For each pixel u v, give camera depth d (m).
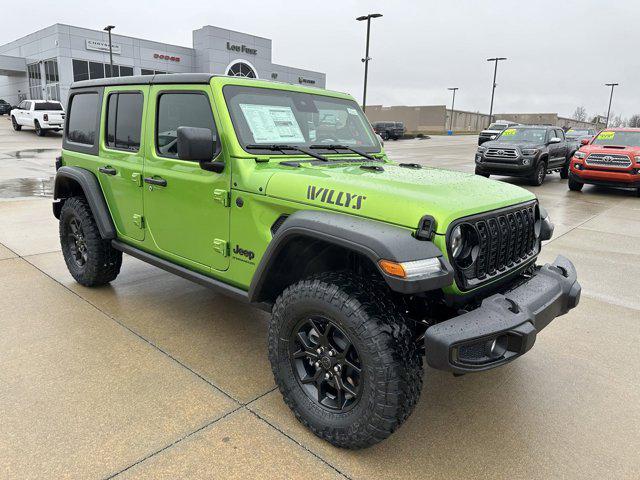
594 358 3.54
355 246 2.20
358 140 3.77
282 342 2.61
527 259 2.86
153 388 2.96
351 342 2.29
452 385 3.14
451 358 2.10
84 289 4.54
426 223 2.21
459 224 2.29
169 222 3.45
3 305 4.12
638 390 3.12
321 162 3.14
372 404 2.24
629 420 2.80
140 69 39.31
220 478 2.24
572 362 3.47
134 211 3.78
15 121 27.61
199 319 3.96
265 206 2.78
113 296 4.39
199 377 3.10
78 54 35.97
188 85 3.18
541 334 3.92
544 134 13.77
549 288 2.70
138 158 3.63
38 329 3.69
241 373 3.16
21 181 11.23
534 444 2.57
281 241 2.52
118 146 3.89
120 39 37.78
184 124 3.24
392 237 2.17
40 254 5.58
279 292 2.92
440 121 79.88
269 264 2.62
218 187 3.02
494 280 2.54
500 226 2.57
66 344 3.47
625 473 2.37
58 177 4.44
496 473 2.35
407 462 2.40
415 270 2.07
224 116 2.94
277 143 3.11
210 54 40.81
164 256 3.60
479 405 2.92
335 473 2.31
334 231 2.29
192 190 3.19
